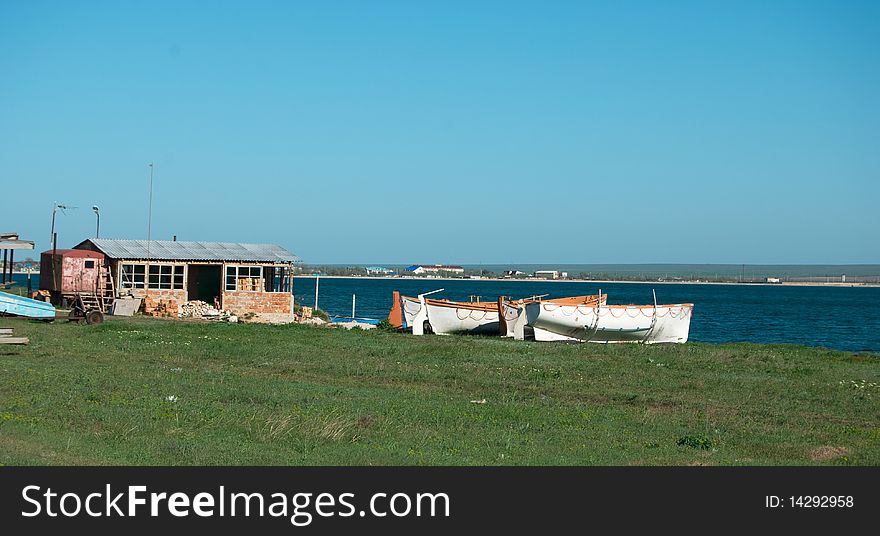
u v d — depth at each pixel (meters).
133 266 48.31
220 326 38.44
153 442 14.08
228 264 49.66
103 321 38.91
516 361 28.94
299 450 14.17
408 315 44.44
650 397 21.84
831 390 23.61
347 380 23.64
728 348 35.91
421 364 27.48
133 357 26.61
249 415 16.64
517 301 43.16
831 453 15.41
